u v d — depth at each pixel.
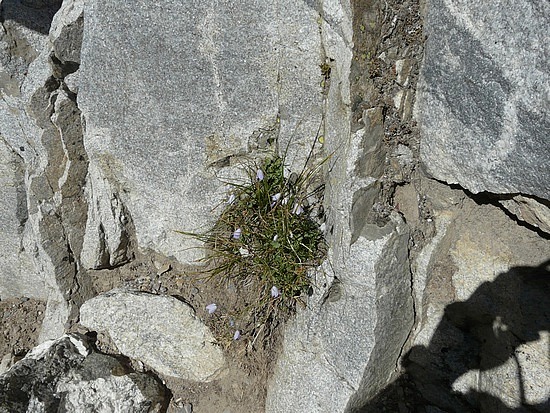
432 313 0.57
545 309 0.48
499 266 0.51
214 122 0.59
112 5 0.57
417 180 0.54
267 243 0.58
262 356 0.64
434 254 0.55
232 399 0.65
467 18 0.42
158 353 0.68
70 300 0.73
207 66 0.56
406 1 0.47
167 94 0.59
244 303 0.64
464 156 0.47
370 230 0.52
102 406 0.64
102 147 0.64
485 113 0.44
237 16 0.53
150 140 0.62
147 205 0.66
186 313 0.67
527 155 0.42
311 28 0.51
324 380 0.57
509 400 0.51
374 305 0.52
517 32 0.39
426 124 0.50
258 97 0.56
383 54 0.49
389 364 0.57
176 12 0.55
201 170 0.62
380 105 0.50
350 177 0.51
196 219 0.64
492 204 0.51
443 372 0.57
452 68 0.45
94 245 0.70
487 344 0.53
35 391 0.63
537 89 0.39
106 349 0.70
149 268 0.71
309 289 0.58
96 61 0.60
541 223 0.46
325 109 0.55
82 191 0.71
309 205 0.59
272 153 0.60
